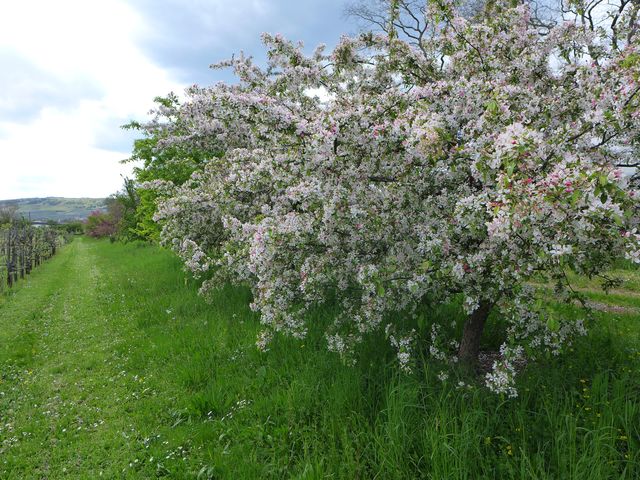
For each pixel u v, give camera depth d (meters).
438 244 3.59
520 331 3.81
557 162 3.04
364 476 3.25
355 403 4.07
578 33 4.49
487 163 3.12
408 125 3.81
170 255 15.67
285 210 5.70
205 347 6.12
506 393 3.57
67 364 6.52
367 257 4.53
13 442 4.43
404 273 4.11
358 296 5.05
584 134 3.43
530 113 3.81
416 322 5.43
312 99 6.23
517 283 3.24
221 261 7.43
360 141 3.89
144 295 10.45
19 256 16.62
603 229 2.87
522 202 2.75
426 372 4.20
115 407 5.04
